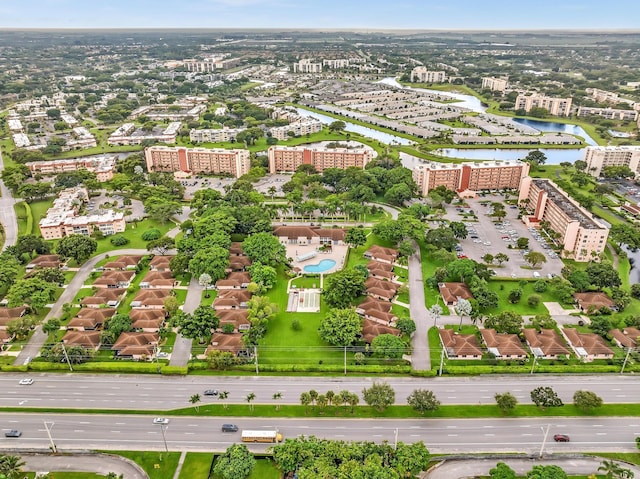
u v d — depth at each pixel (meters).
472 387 188.62
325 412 176.88
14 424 172.50
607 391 186.12
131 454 159.38
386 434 166.75
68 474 152.75
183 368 195.50
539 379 193.00
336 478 137.62
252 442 162.38
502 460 156.75
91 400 183.12
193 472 152.12
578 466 154.00
